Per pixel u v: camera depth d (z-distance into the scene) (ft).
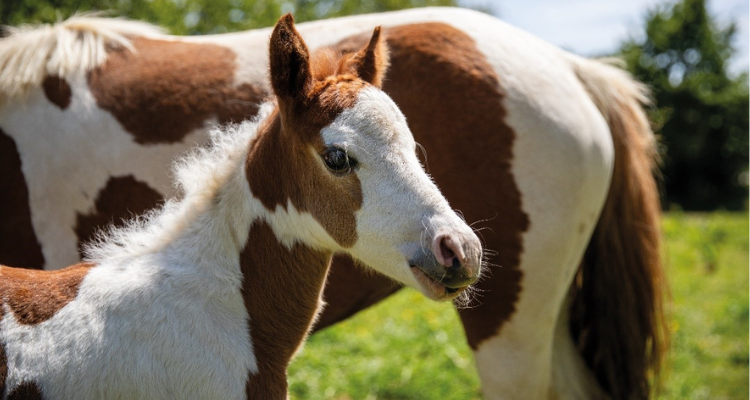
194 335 6.34
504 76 9.02
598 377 10.43
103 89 9.10
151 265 6.67
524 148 8.89
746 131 81.35
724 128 81.92
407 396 14.01
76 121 8.97
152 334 6.19
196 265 6.75
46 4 17.67
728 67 87.81
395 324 18.04
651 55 89.71
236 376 6.41
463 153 8.87
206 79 9.12
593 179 9.34
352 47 9.26
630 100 10.40
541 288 9.15
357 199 6.37
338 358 15.39
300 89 6.52
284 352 7.01
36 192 8.92
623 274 10.06
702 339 17.89
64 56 9.12
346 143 6.25
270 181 6.91
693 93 82.07
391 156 6.26
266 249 6.93
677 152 81.66
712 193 82.74
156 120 8.98
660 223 10.40
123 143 8.96
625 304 10.07
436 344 16.17
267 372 6.72
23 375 5.86
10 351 5.91
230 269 6.82
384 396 14.07
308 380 14.10
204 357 6.29
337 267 8.98
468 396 13.92
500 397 9.36
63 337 6.01
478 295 9.09
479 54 9.09
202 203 7.04
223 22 24.89
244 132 7.44
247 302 6.81
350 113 6.31
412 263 6.16
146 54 9.46
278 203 6.91
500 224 8.97
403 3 59.82
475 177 8.91
